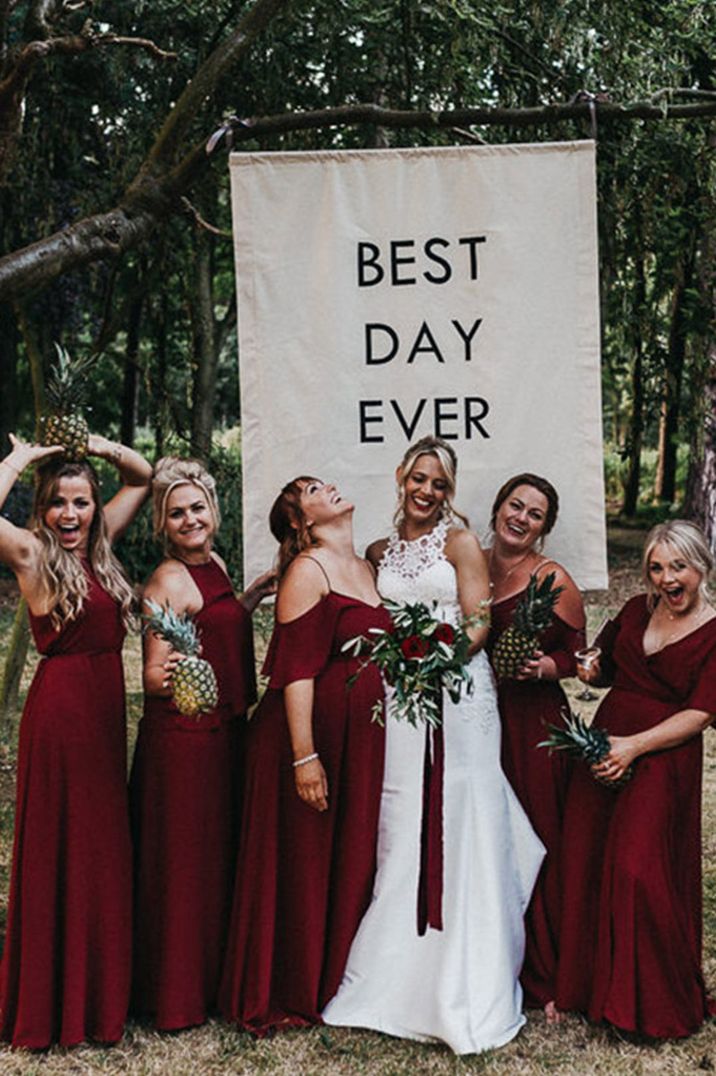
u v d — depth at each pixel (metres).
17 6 7.41
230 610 4.39
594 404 4.47
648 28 6.34
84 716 4.12
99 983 4.16
